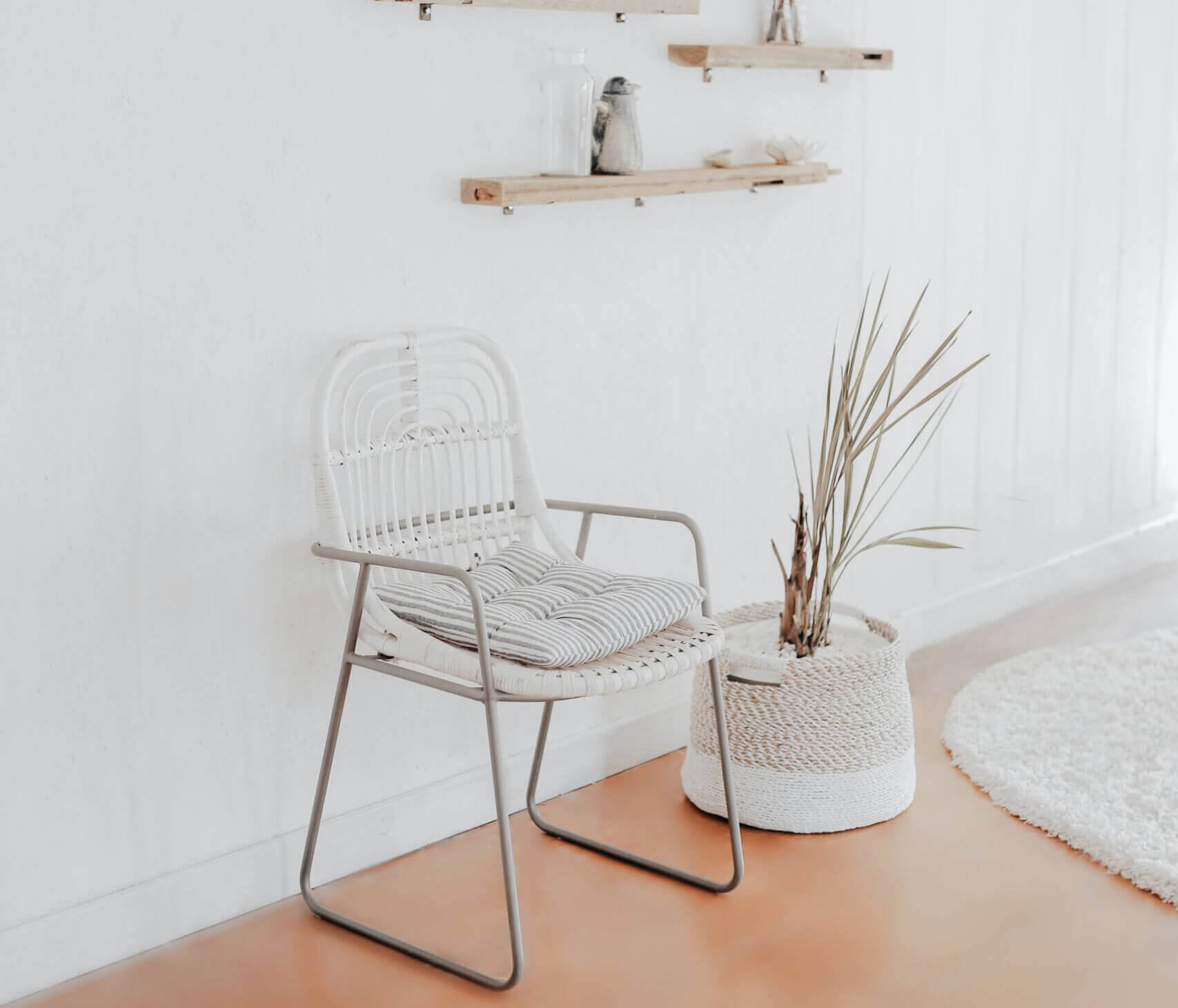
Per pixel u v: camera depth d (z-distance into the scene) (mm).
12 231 1895
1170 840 2443
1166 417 4727
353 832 2432
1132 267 4449
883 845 2516
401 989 2057
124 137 1993
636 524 2887
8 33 1857
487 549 2494
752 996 2014
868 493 3508
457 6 2361
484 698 1980
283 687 2312
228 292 2146
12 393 1925
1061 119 4027
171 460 2113
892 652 2619
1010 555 4090
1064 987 2029
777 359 3168
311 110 2213
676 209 2857
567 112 2484
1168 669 3338
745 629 2842
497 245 2527
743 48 2803
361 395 2344
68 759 2057
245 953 2164
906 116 3438
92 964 2107
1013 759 2846
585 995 2027
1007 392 3977
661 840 2555
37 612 1993
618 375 2799
